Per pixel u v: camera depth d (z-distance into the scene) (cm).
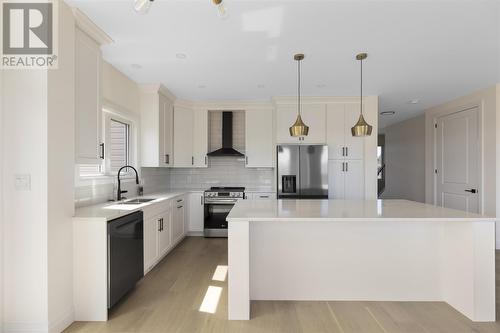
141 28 226
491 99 379
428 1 189
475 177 411
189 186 511
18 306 181
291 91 407
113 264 216
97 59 240
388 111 541
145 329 196
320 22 217
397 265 240
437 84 370
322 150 423
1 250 181
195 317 212
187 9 199
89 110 231
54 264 187
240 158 511
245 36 239
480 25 219
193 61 294
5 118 181
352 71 321
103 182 302
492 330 194
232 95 432
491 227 204
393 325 201
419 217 197
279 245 241
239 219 199
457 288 222
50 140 183
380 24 219
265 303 235
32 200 180
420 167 570
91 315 207
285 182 427
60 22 191
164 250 345
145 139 388
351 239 240
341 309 224
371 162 425
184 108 464
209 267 319
